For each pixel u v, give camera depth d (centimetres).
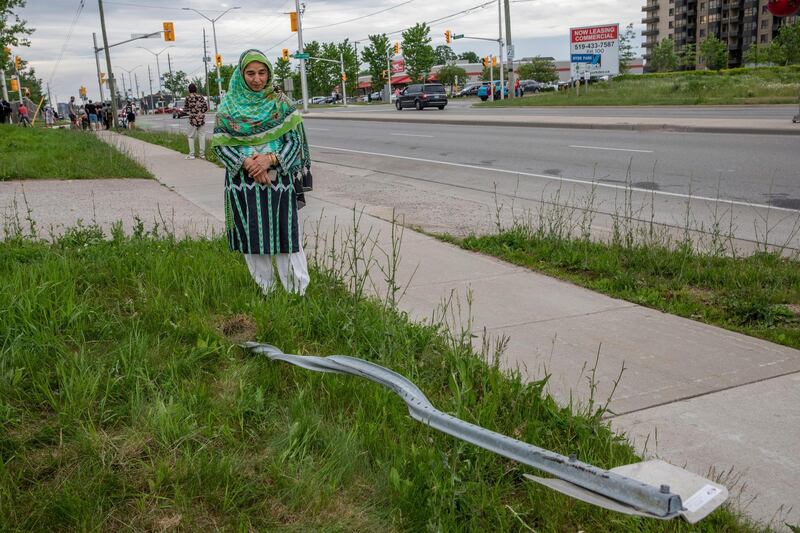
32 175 1297
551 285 595
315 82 10700
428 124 2945
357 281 502
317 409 324
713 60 11138
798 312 513
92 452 282
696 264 622
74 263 531
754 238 771
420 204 1010
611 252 671
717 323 494
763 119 2012
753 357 428
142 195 1084
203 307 457
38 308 414
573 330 479
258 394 327
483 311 522
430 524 246
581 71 5478
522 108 4075
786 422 343
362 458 289
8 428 301
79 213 909
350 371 337
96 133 3281
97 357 364
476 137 2144
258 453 293
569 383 389
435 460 280
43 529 240
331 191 1154
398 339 404
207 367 373
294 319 431
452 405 332
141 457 283
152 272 512
